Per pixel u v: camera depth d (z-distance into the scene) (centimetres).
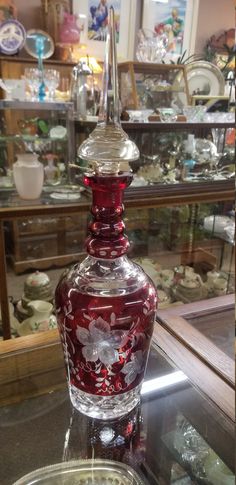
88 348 57
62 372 76
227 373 71
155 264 199
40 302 158
